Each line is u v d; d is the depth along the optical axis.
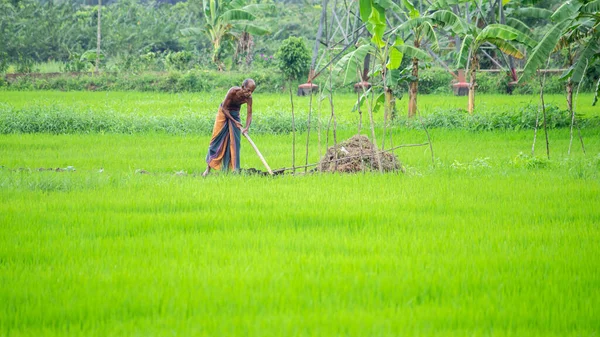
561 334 18.61
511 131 69.81
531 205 33.94
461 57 73.38
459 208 33.22
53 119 70.69
